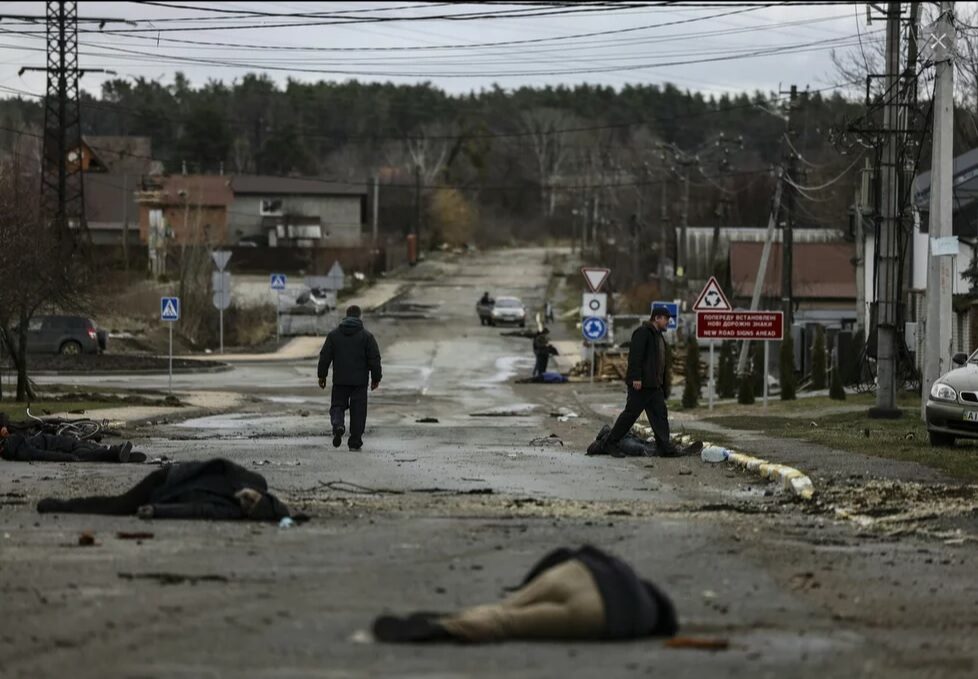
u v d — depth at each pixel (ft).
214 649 51.90
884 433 168.76
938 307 185.57
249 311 527.40
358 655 50.85
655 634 55.31
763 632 56.85
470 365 423.23
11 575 67.31
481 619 53.16
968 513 97.50
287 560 72.64
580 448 161.07
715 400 278.26
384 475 123.13
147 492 91.56
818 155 599.57
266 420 219.20
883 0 202.39
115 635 54.24
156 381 342.03
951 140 180.04
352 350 154.40
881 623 59.52
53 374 355.97
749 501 107.24
